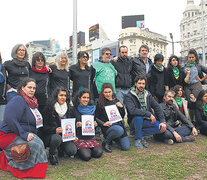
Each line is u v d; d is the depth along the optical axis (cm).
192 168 303
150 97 445
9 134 292
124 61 510
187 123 455
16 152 264
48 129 328
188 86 552
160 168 300
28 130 301
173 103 486
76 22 886
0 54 379
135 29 6850
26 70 402
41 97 411
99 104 409
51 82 444
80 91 373
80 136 367
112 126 388
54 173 291
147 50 522
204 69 559
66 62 452
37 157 280
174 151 378
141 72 511
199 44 7412
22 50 398
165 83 523
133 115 426
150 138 489
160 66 512
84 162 335
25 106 300
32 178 275
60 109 338
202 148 398
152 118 411
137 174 284
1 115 374
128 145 394
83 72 471
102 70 482
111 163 328
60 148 359
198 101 502
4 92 378
